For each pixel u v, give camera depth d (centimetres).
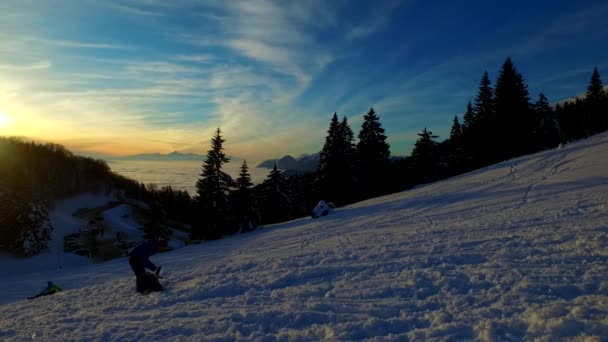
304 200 4941
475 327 375
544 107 4900
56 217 6069
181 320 511
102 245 5194
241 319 488
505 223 1042
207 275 866
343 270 710
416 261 711
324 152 3744
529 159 2841
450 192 2234
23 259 4091
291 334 418
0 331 580
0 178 4397
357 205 2688
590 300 414
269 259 966
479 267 609
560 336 336
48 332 536
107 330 499
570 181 1777
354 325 423
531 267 572
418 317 431
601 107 4347
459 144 4419
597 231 763
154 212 4703
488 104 4103
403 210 1925
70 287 1473
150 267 772
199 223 3191
